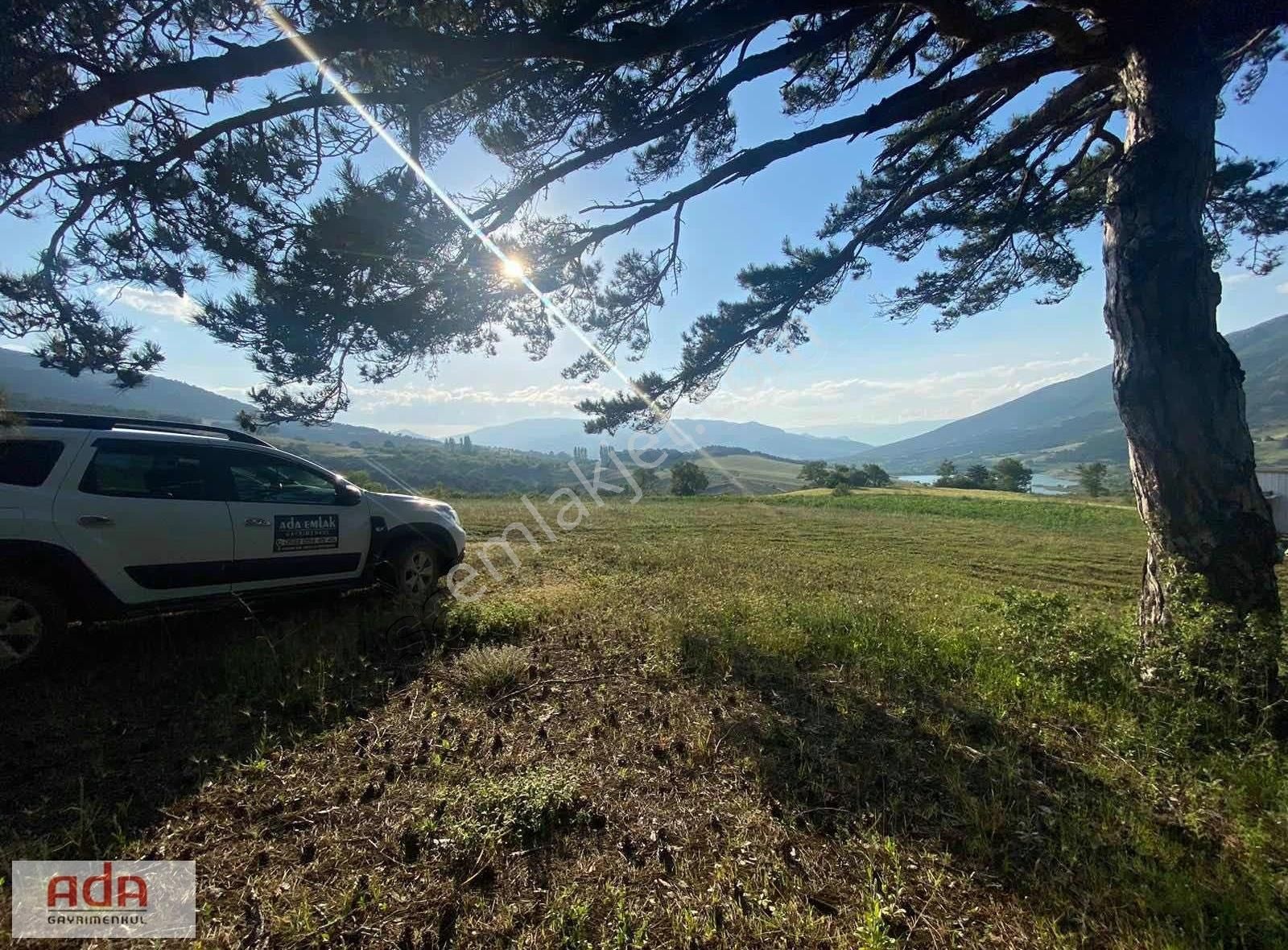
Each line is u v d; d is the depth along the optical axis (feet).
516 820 7.76
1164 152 11.82
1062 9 11.82
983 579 33.78
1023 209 22.30
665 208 16.61
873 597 23.43
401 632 14.90
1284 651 10.23
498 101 14.05
